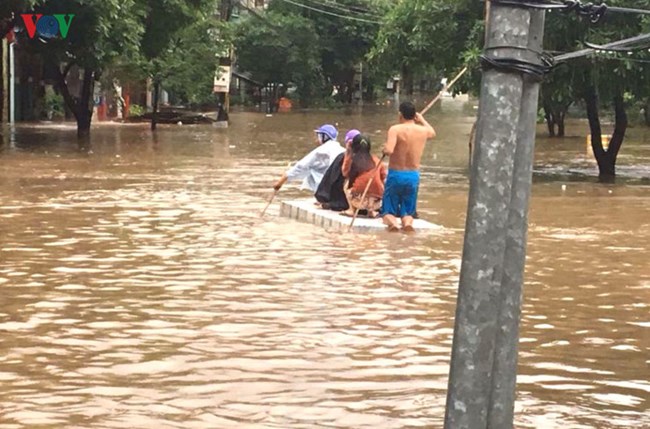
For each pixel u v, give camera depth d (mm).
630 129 73438
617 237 19812
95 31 43500
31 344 11125
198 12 55125
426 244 18500
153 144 48094
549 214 23750
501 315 5410
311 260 16625
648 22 28812
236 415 8766
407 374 10102
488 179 5246
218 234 19469
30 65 66938
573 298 13906
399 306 13203
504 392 5438
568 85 31766
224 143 50156
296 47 105750
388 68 39625
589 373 10258
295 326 12055
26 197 25328
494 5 5207
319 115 90375
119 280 14734
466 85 33438
